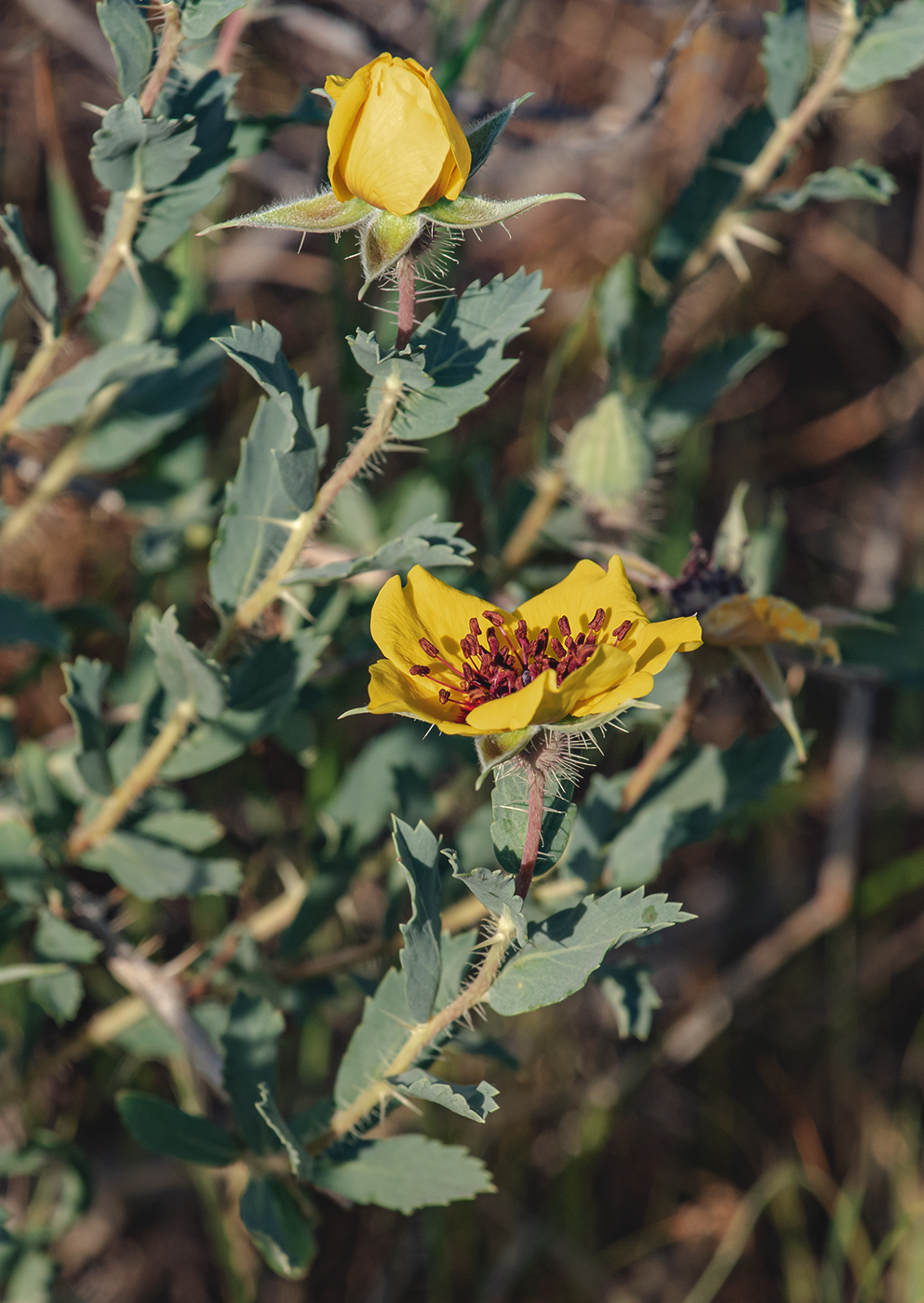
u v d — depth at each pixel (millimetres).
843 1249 362
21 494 366
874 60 320
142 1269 371
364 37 375
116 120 278
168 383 338
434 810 327
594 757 407
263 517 288
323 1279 366
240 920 366
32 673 363
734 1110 414
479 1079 382
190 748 306
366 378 351
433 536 280
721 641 299
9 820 312
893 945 436
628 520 341
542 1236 374
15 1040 344
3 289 307
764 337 342
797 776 312
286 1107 355
